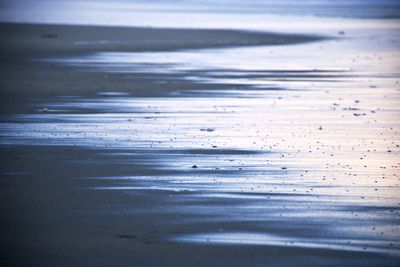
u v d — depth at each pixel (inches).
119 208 749.9
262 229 681.6
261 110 1406.3
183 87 1699.1
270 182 864.9
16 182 857.5
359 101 1535.4
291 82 1819.6
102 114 1337.4
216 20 4055.1
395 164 971.3
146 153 1018.7
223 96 1579.7
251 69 2063.2
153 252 615.8
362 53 2527.1
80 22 3764.8
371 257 608.4
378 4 6058.1
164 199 784.9
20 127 1206.3
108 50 2527.1
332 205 768.3
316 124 1264.8
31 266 584.1
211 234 665.6
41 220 707.4
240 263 590.9
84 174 897.5
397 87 1752.0
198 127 1221.1
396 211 748.0
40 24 3555.6
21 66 2059.5
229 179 877.2
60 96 1537.9
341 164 966.4
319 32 3363.7
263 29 3489.2
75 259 598.9
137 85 1715.1
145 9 5108.3
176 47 2659.9
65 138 1119.6
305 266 585.6
